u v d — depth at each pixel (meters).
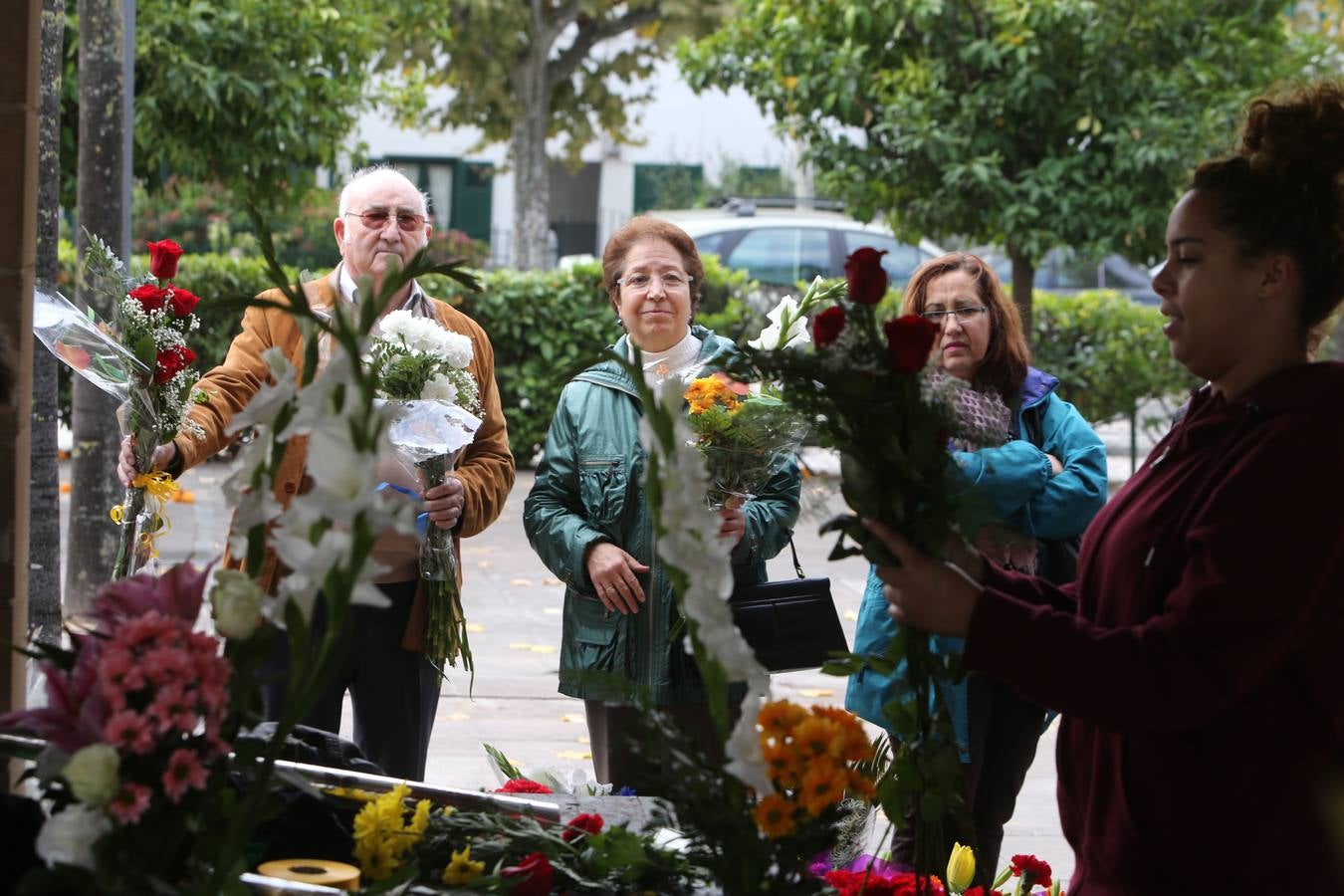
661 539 1.78
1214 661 1.87
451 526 3.50
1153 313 11.17
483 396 3.83
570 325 11.53
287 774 1.75
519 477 11.45
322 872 2.04
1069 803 2.26
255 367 3.65
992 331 3.48
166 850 1.57
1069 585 2.34
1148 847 2.05
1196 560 1.93
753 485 3.25
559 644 6.61
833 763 1.80
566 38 23.95
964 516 1.95
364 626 3.48
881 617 3.35
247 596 1.63
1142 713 1.90
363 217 3.73
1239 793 1.98
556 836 2.09
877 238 14.37
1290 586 1.87
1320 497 1.89
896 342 1.89
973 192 9.17
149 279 3.62
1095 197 8.94
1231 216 2.01
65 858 1.54
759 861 1.82
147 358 3.41
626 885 2.00
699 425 3.20
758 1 10.03
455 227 25.00
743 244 14.23
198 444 3.53
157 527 3.57
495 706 5.64
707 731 3.51
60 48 4.29
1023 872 2.77
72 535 5.53
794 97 9.48
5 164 2.42
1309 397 1.96
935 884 2.40
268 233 1.74
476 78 18.14
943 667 2.08
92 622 1.84
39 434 4.30
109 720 1.53
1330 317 2.11
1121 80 8.83
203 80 8.12
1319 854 1.98
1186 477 2.05
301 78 8.64
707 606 1.79
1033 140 9.27
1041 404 3.53
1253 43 8.85
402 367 3.31
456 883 1.97
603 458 3.56
